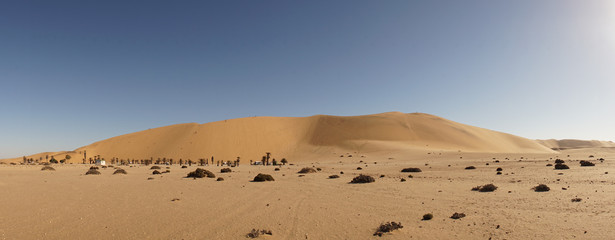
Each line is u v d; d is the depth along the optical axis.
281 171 48.53
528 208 13.77
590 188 19.70
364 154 101.50
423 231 10.41
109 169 61.34
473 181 26.56
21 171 49.03
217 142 132.25
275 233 10.35
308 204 15.87
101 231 10.70
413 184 24.84
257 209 14.52
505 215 12.46
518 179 27.12
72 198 18.20
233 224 11.59
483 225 11.02
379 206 15.13
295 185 25.38
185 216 13.01
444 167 47.91
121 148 133.88
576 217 11.76
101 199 17.80
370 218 12.48
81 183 28.11
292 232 10.47
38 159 136.62
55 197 18.66
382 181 28.03
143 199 17.77
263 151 127.12
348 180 29.81
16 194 20.11
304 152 122.62
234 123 151.88
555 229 10.22
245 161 117.94
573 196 16.62
